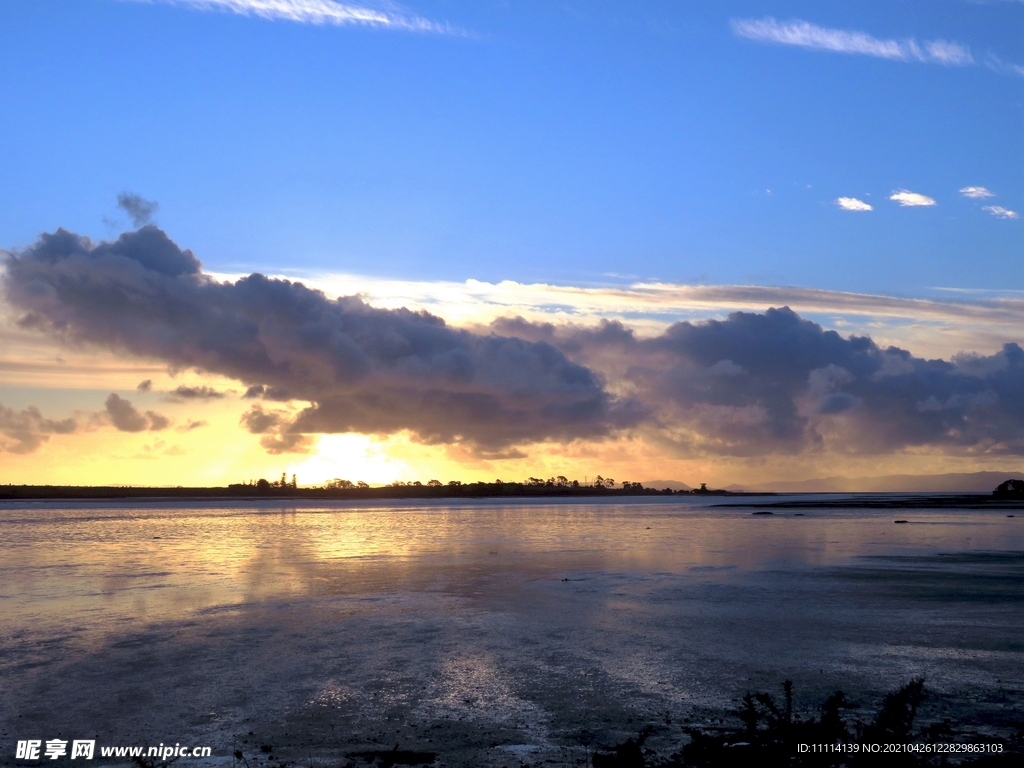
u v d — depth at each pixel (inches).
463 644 1034.1
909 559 2046.0
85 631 1131.9
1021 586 1504.7
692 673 884.6
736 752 595.5
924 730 633.6
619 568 1904.5
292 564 2043.6
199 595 1471.5
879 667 903.7
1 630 1141.7
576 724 716.0
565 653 979.9
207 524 4534.9
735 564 1975.9
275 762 621.9
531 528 3890.3
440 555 2298.2
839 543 2635.3
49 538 3176.7
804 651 983.0
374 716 741.9
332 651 998.4
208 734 695.1
